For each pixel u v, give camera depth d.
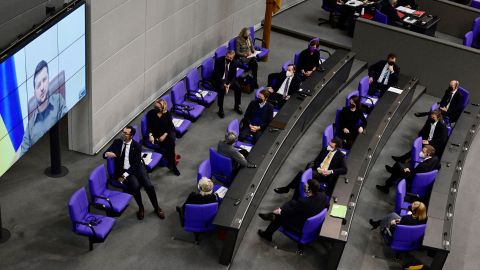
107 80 11.68
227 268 9.77
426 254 10.56
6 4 8.87
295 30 17.48
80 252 9.70
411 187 11.30
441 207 10.59
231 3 15.93
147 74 13.15
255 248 10.23
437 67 15.57
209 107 13.91
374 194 11.96
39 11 9.70
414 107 15.18
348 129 12.62
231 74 13.45
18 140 9.14
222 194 10.55
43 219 10.23
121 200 10.09
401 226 9.81
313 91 13.20
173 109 12.79
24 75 8.88
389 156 13.16
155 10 12.68
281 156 11.93
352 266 10.18
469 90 15.48
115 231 10.17
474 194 12.41
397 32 15.72
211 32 15.43
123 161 10.43
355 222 11.14
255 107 12.51
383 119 12.88
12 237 9.80
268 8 15.59
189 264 9.75
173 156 11.55
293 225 9.95
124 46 11.95
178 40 14.01
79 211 9.42
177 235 10.25
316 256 10.23
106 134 12.17
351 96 13.04
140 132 12.69
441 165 11.80
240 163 10.66
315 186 9.83
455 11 18.12
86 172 11.41
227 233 9.45
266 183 11.19
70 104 10.57
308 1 19.45
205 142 12.70
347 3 17.19
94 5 10.59
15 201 10.52
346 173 11.05
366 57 16.42
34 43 8.95
